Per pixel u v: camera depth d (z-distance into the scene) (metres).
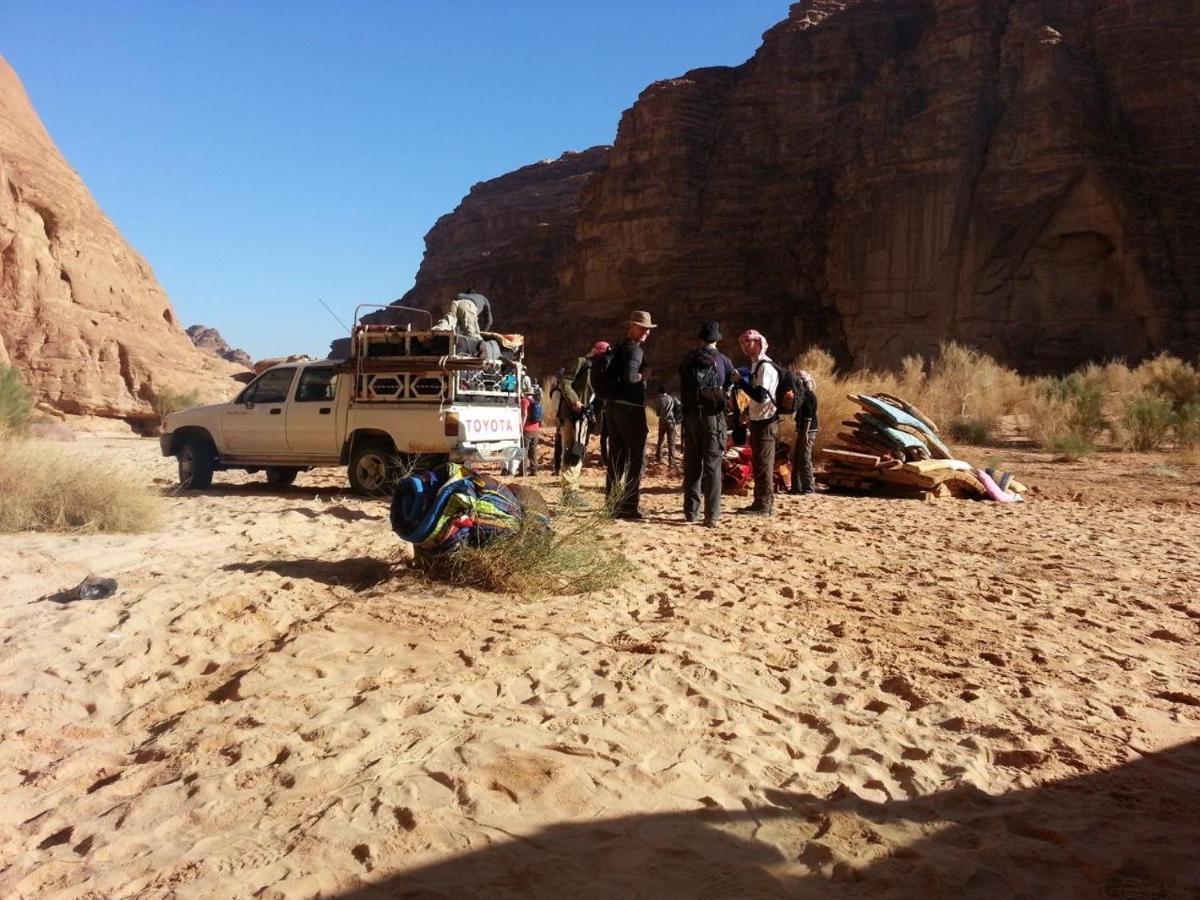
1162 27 56.81
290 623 5.36
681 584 6.48
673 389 67.69
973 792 3.26
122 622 5.21
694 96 81.19
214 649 4.89
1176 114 55.94
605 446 10.42
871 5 76.62
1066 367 53.56
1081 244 55.31
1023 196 56.16
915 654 4.94
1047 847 2.91
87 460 9.48
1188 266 53.44
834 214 67.06
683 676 4.43
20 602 5.65
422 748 3.53
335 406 11.88
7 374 21.14
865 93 68.25
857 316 61.72
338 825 2.93
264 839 2.86
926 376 29.06
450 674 4.41
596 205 85.31
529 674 4.44
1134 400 24.17
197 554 7.31
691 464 9.57
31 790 3.30
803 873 2.75
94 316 37.75
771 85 77.88
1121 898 2.63
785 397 10.23
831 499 12.24
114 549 7.36
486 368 11.66
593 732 3.73
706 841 2.90
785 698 4.25
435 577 6.31
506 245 113.94
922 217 59.12
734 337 71.94
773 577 6.80
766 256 74.19
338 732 3.66
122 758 3.57
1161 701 4.32
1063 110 55.69
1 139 36.91
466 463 11.35
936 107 60.09
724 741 3.71
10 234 35.09
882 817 3.10
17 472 8.59
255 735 3.62
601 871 2.72
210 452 12.98
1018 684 4.46
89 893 2.58
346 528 8.84
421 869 2.70
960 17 63.12
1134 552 8.33
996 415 26.25
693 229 77.94
